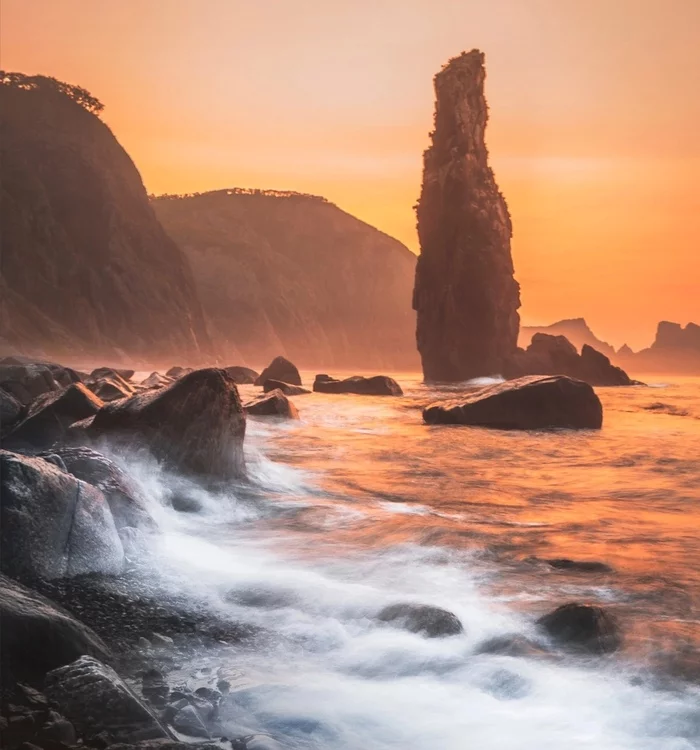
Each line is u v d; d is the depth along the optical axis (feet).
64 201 455.22
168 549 23.99
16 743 11.77
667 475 43.21
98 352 410.93
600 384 226.58
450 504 33.63
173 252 521.24
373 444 55.67
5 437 36.42
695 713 13.62
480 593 20.25
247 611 18.95
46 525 20.45
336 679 15.21
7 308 385.09
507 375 235.40
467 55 244.42
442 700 14.30
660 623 17.83
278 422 68.08
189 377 34.17
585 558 23.79
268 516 30.09
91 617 17.88
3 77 506.89
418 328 249.34
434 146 245.24
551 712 13.79
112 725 12.53
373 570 22.45
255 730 13.16
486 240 236.22
